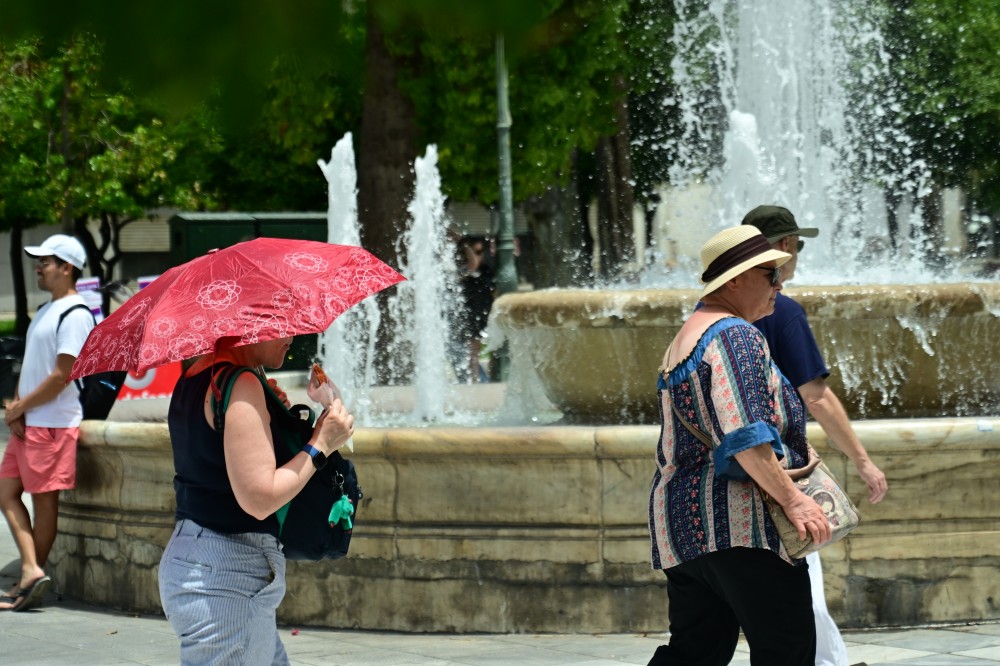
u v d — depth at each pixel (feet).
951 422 56.24
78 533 69.36
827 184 118.42
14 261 305.94
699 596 37.19
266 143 36.11
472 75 180.04
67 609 67.21
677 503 35.17
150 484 64.80
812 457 35.60
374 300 146.20
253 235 196.03
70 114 226.58
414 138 160.45
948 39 261.44
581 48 188.55
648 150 263.90
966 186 289.74
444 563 58.49
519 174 209.87
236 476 31.68
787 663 34.91
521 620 57.77
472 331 174.40
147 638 59.67
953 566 56.75
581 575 57.26
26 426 67.87
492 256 199.93
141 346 31.53
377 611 59.47
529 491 57.67
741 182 99.45
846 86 190.08
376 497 59.36
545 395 76.02
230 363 32.99
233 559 32.50
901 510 56.39
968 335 66.69
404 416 101.40
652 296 68.08
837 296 65.10
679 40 186.91
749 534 34.12
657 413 72.54
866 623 56.44
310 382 33.68
